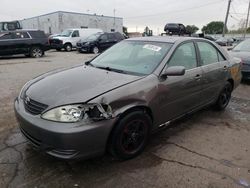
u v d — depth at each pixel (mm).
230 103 6344
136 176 3199
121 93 3230
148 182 3096
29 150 3691
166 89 3807
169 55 4031
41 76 4070
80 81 3482
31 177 3107
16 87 7355
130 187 2998
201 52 4766
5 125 4551
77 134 2877
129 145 3506
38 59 14961
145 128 3627
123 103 3225
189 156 3693
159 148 3895
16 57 16172
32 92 3398
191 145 4027
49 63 12977
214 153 3812
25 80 8422
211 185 3082
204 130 4609
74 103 2967
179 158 3631
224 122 5031
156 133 4406
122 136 3318
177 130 4566
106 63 4359
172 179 3166
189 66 4391
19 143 3898
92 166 3359
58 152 2973
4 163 3359
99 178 3135
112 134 3225
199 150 3881
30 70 10586
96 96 3064
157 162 3512
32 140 3191
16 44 15312
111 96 3133
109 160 3506
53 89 3314
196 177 3221
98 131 2998
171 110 4051
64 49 22703
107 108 3084
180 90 4086
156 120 3811
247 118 5305
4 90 6977
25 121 3143
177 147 3943
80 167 3330
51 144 2955
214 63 5047
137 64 4055
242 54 8609
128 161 3508
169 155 3701
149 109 3619
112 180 3107
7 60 14359
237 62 5801
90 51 19922
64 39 21812
